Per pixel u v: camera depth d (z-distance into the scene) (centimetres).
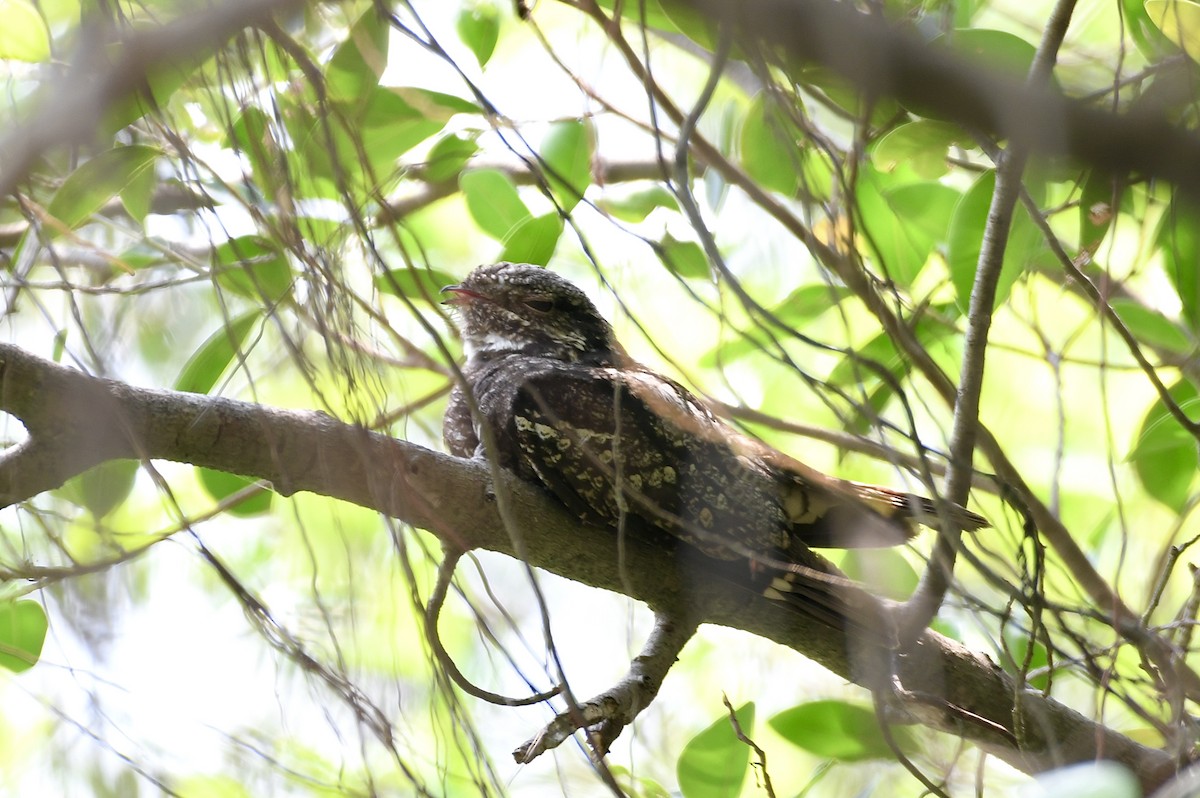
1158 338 777
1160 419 746
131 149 599
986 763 717
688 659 1014
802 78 533
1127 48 697
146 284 702
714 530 669
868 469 930
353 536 923
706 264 791
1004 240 575
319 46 639
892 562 788
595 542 662
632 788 677
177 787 656
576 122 774
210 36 479
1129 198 648
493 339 841
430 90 725
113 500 642
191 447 540
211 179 636
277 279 629
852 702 738
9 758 823
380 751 583
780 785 907
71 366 539
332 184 614
